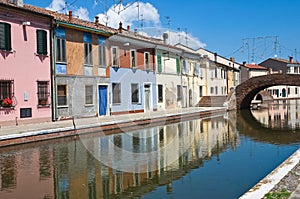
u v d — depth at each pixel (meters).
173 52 31.03
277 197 6.00
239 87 42.09
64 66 22.19
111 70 25.81
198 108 33.28
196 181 9.12
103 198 7.83
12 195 8.02
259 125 24.42
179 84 31.47
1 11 18.12
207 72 40.06
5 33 18.45
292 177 7.34
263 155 12.77
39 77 20.39
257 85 41.38
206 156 12.45
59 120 21.48
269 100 59.47
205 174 9.84
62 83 21.98
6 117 18.28
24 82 19.48
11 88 18.75
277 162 11.55
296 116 32.50
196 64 36.25
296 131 20.80
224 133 19.59
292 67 77.12
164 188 8.53
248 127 23.02
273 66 77.75
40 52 20.47
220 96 39.03
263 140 16.80
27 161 11.51
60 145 14.59
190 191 8.28
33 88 20.00
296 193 6.22
